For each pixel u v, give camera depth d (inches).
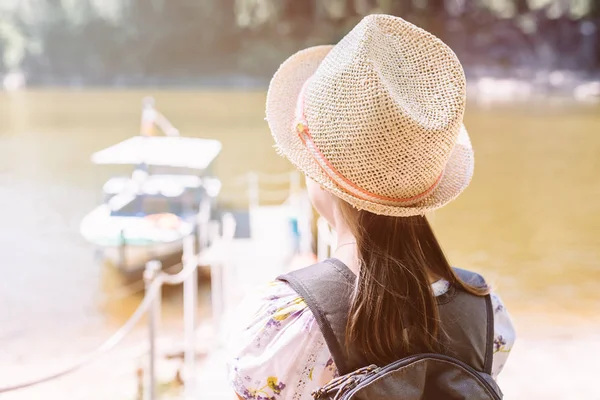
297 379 47.9
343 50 49.5
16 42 2844.5
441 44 49.6
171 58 2915.8
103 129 1299.2
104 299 358.9
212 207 476.4
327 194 55.1
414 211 49.2
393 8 2787.9
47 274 408.8
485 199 681.6
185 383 224.1
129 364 265.0
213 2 2913.4
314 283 48.9
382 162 47.4
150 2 2918.3
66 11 2898.6
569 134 1226.0
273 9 2908.5
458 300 52.6
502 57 2640.3
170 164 416.2
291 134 54.5
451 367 48.3
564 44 2613.2
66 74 2859.3
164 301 345.7
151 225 390.9
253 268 319.9
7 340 295.4
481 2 2696.9
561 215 607.5
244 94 2321.6
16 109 1716.3
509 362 251.3
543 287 382.9
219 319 268.7
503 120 1446.9
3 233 524.1
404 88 49.0
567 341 278.5
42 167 864.3
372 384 45.4
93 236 380.2
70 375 253.6
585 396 219.5
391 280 48.6
